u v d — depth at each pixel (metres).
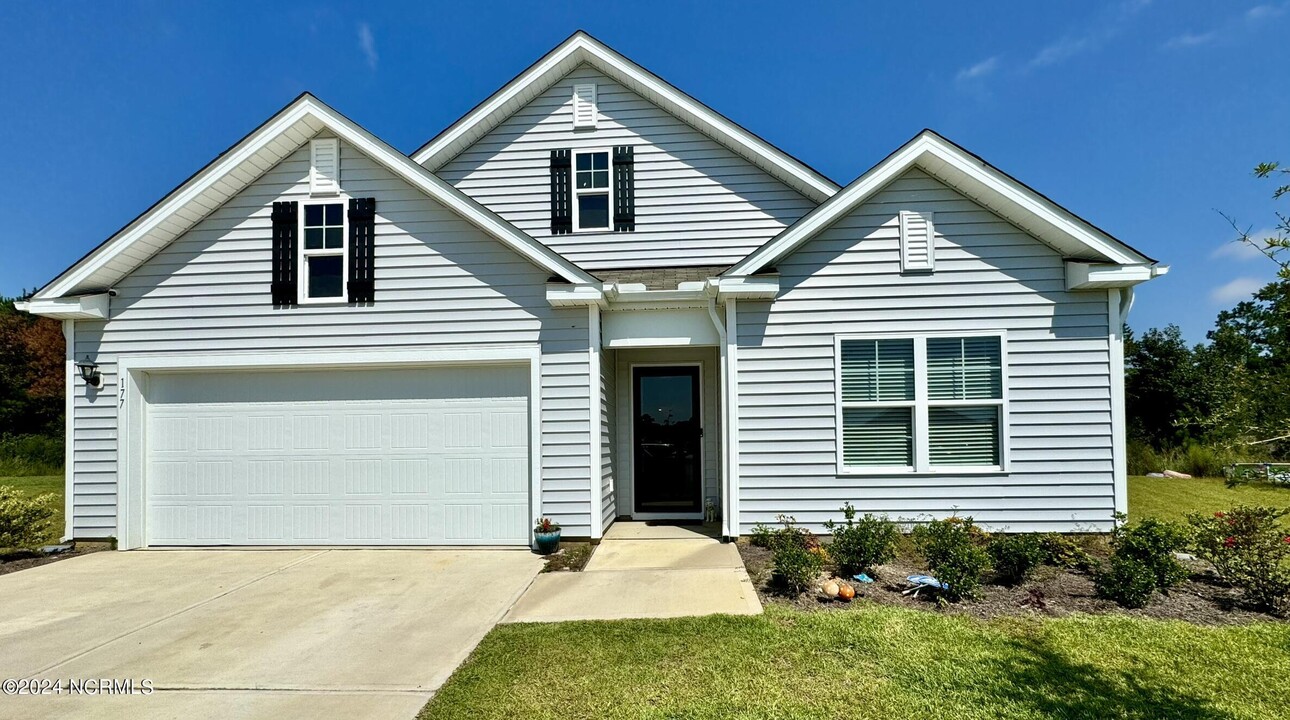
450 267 8.10
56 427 24.89
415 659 4.51
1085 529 7.57
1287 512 5.71
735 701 3.74
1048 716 3.54
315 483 8.20
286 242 8.22
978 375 7.76
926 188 7.84
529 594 5.98
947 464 7.75
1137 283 7.39
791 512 7.81
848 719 3.52
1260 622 4.95
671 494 9.52
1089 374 7.64
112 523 8.20
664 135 10.00
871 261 7.87
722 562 6.92
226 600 5.97
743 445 7.87
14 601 6.02
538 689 3.95
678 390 9.58
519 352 8.02
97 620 5.46
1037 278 7.72
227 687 4.12
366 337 8.12
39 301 7.96
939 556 5.91
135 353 8.24
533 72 9.83
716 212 9.87
